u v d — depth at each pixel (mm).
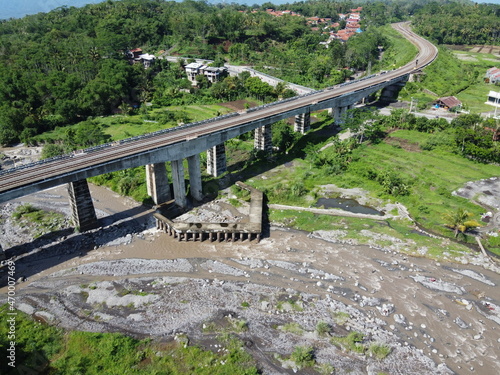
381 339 62438
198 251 84812
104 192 110188
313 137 137750
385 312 67688
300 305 69250
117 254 83188
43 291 72438
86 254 83062
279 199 104812
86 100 163375
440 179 108938
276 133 132750
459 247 84188
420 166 115812
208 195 107438
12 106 157000
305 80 199750
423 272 77562
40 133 150625
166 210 100188
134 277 76312
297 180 112875
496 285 74125
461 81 188875
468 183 106812
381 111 158875
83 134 135750
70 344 60719
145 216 97938
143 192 105812
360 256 82500
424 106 158750
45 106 161250
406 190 103438
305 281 75562
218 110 168750
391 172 111125
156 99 177125
